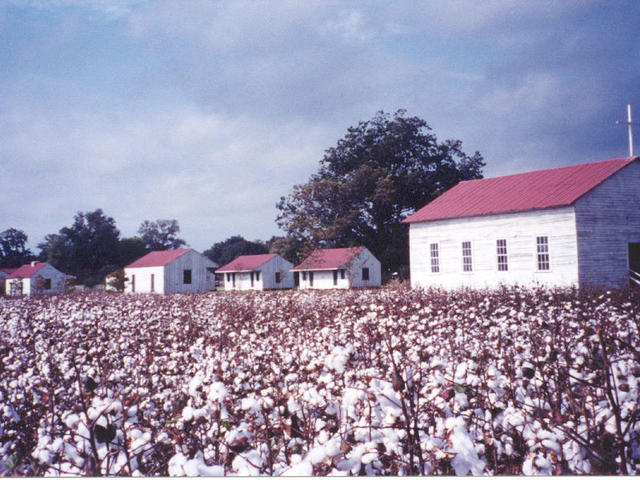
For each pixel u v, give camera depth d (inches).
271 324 399.2
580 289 721.6
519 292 679.1
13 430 157.5
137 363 266.4
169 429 136.5
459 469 104.8
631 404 122.2
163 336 374.6
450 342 219.8
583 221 897.5
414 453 109.5
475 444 118.3
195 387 142.9
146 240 5054.1
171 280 2146.9
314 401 132.6
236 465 108.3
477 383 135.9
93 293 1820.9
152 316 497.4
